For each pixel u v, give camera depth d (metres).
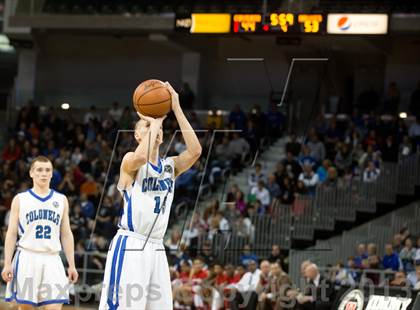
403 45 22.00
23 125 21.59
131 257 5.58
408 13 17.86
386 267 12.88
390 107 20.38
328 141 18.16
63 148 20.16
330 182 16.09
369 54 22.67
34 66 25.00
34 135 21.27
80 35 24.88
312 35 17.44
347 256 14.88
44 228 7.30
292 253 14.28
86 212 16.38
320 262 14.56
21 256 7.26
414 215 15.23
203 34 18.38
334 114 19.67
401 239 13.90
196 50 23.25
